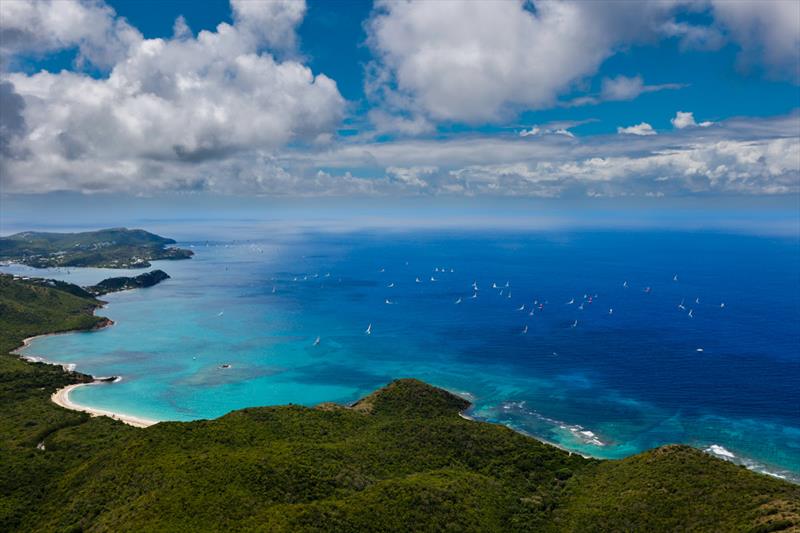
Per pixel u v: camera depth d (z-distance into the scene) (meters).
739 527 85.19
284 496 93.56
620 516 96.00
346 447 122.50
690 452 113.56
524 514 100.69
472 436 134.25
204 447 115.56
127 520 84.56
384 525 86.75
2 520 97.94
